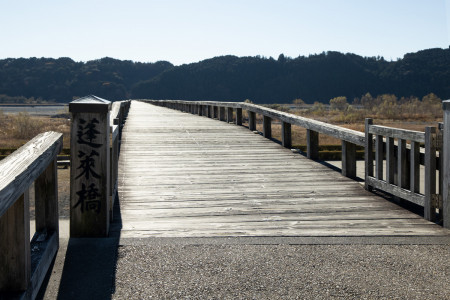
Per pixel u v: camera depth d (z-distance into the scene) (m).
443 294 2.89
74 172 3.81
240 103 13.48
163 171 7.02
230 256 3.52
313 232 4.15
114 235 3.97
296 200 5.38
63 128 26.81
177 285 2.99
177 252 3.59
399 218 4.67
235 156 8.51
